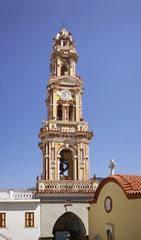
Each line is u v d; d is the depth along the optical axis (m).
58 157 39.97
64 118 42.78
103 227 24.44
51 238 33.44
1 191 34.16
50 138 40.28
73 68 46.75
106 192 24.25
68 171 44.03
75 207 35.31
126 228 20.34
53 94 43.25
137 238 18.83
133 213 19.48
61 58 46.56
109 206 23.61
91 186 36.66
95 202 26.58
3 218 32.81
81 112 44.44
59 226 42.62
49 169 39.22
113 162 25.78
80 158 40.59
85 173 40.16
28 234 33.03
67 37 48.12
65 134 40.97
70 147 40.81
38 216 33.91
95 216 26.56
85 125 42.66
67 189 35.88
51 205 34.69
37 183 36.09
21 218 33.31
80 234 37.25
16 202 33.56
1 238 32.16
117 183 21.98
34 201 33.88
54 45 47.03
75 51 47.19
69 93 44.06
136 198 19.17
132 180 21.70
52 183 35.75
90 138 42.69
